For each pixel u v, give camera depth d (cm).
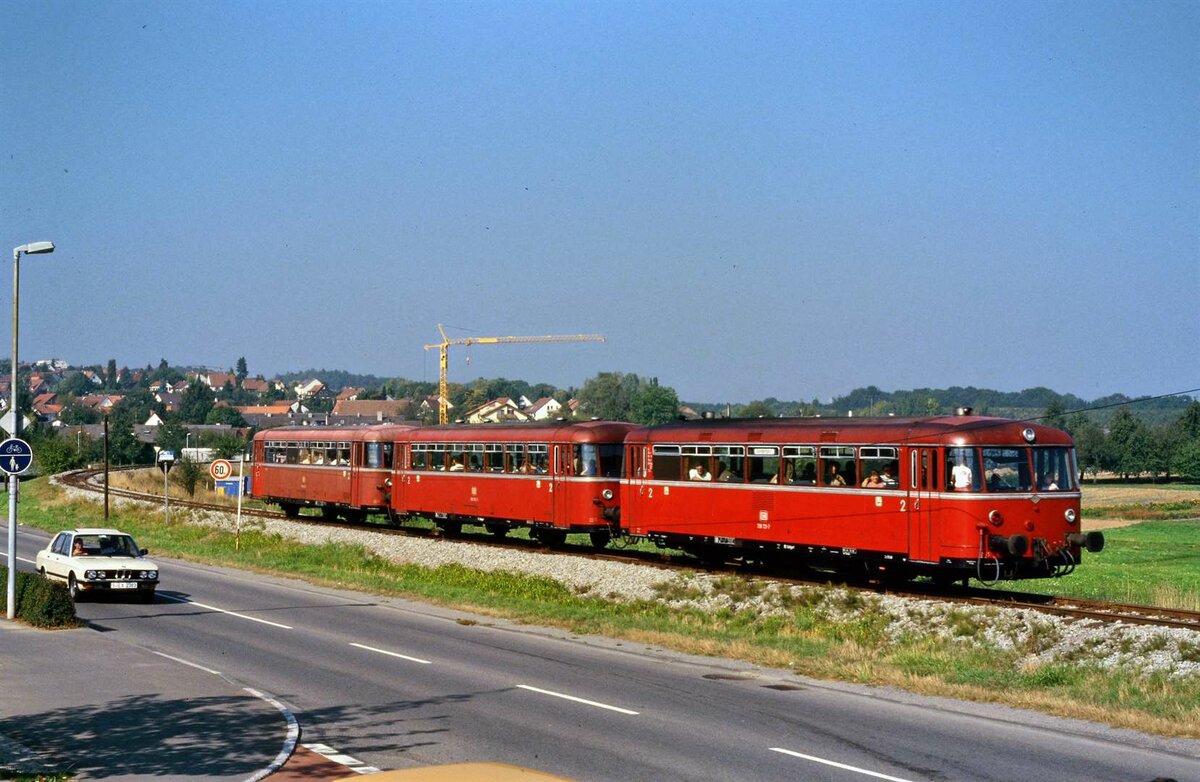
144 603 2747
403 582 3142
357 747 1353
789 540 2803
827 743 1386
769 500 2862
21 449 2384
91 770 1229
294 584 3219
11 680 1709
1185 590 2939
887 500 2573
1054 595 2716
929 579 3269
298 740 1381
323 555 3769
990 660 1923
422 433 4169
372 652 2056
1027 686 1727
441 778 622
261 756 1291
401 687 1728
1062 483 2527
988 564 2430
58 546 2916
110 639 2111
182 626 2362
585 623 2423
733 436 2984
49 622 2244
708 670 1906
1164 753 1345
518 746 1362
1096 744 1387
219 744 1345
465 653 2059
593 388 16675
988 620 2156
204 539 4441
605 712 1556
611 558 3222
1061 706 1576
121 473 9100
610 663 1969
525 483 3653
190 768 1240
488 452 3819
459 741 1385
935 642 2086
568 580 3056
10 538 2362
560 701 1630
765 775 1241
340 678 1798
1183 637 1930
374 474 4441
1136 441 11862
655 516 3225
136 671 1794
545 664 1950
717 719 1516
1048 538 2489
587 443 3478
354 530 4225
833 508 2698
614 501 3484
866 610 2369
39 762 1247
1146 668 1819
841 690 1733
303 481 4912
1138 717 1497
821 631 2262
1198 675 1738
